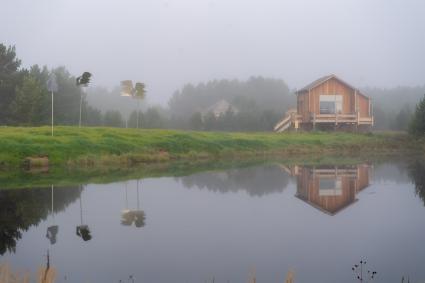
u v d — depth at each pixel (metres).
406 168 32.03
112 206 18.39
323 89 61.12
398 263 11.34
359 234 14.03
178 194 21.22
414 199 19.92
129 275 10.63
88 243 13.18
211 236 13.86
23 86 52.94
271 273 10.70
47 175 27.94
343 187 23.38
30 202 19.19
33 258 11.84
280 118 76.31
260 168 32.34
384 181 25.53
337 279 10.31
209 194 21.23
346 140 50.81
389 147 49.66
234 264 11.34
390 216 16.53
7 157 31.55
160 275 10.63
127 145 38.47
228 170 31.02
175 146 41.09
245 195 20.97
